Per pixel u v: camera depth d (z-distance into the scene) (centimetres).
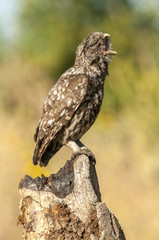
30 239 711
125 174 1648
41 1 2028
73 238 702
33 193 712
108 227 704
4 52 2162
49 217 705
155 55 1861
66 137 913
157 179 1623
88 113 908
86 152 857
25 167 1530
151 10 1903
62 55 2047
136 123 1725
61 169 734
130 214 1499
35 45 2066
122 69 1808
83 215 707
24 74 2058
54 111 901
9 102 2023
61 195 711
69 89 895
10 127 1792
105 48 949
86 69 923
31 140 1792
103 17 1930
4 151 1584
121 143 1747
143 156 1672
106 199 1569
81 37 2003
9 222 1360
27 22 2095
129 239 1434
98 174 1661
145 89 1727
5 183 1448
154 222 1453
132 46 1873
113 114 1823
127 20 1886
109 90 1802
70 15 1991
